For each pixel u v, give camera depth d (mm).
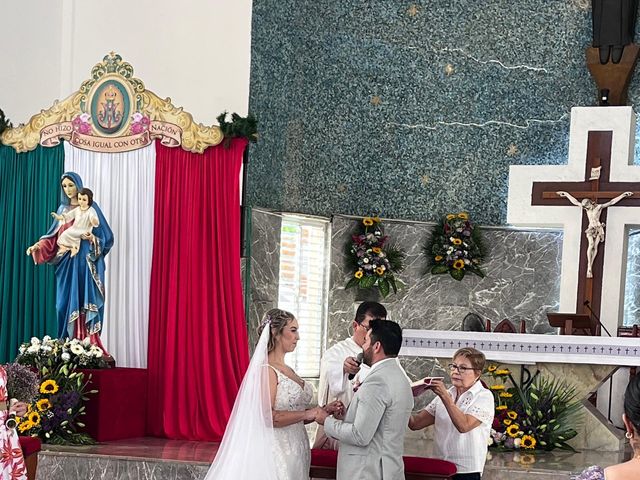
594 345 9109
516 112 11656
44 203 9312
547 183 10859
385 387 5500
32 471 6586
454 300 11367
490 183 11633
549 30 11672
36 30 10461
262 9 10500
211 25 10336
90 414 8273
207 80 10289
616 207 10648
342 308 11172
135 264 9133
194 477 7316
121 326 9133
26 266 9320
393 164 11602
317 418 5762
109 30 10461
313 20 11312
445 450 6234
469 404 6164
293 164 11094
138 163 9164
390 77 11648
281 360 6016
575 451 9062
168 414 8789
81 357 8352
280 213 10602
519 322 11359
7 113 10328
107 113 9180
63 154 9312
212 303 8930
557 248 11391
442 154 11648
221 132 8953
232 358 8898
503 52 11672
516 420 9109
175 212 9039
